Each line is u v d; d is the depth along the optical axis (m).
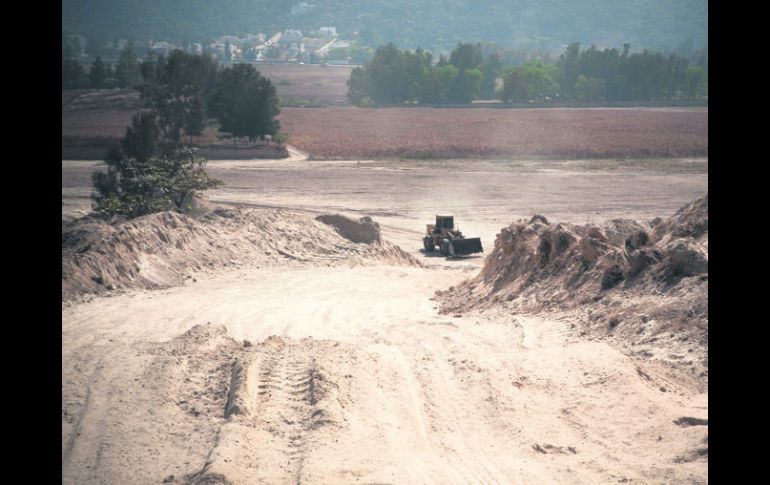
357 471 46.81
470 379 63.06
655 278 80.19
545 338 75.94
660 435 51.38
